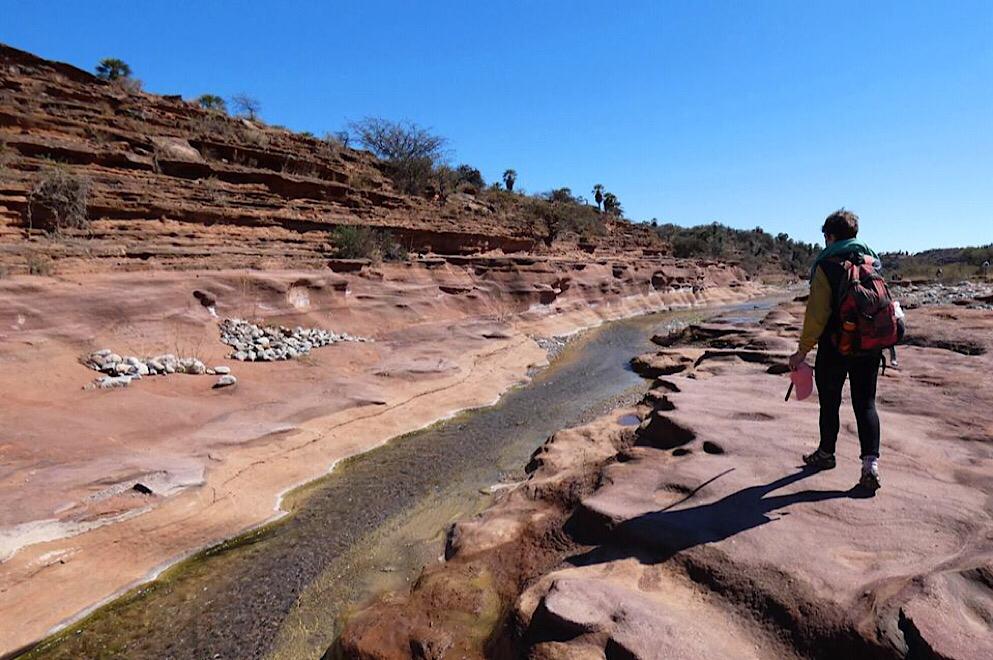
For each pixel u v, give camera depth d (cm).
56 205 1146
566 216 4269
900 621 235
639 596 286
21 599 420
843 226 328
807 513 338
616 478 446
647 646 246
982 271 4422
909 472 391
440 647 310
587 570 330
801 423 521
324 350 1117
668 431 547
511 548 407
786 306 2391
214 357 957
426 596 362
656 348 1761
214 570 494
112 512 510
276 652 393
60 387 718
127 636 412
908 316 1384
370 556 510
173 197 1486
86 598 442
